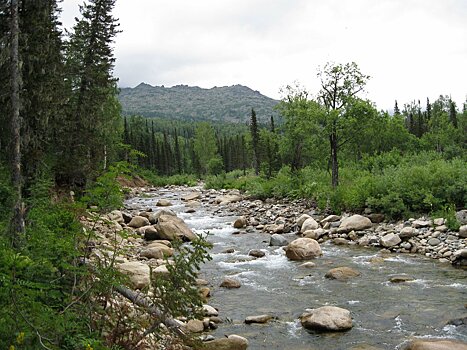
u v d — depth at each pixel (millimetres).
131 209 34219
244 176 68938
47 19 18297
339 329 9711
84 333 5637
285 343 9156
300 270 15367
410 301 11547
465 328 9578
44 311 5188
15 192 10031
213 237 22531
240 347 8656
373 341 9102
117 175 7207
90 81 28188
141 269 11922
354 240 19922
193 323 9758
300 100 35844
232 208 34188
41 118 18578
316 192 28891
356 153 53719
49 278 6203
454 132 66500
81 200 7148
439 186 20922
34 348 4832
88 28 28547
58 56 20156
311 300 12016
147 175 74688
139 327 6340
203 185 68938
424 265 15305
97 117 28672
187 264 6254
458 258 15281
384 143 60469
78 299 5859
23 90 16922
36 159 17000
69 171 23734
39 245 6469
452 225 17922
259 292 12914
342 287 13102
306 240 17781
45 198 10211
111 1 28609
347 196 24609
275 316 10844
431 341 8758
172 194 53219
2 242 6727
